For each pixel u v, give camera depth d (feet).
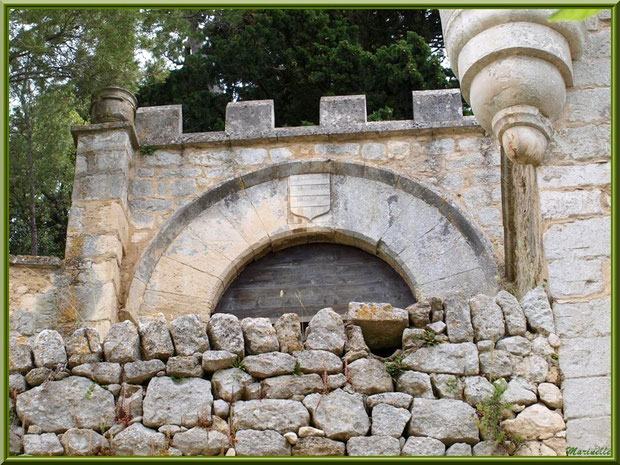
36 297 41.52
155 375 24.93
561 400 24.97
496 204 44.37
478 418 24.58
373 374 25.04
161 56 55.42
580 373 25.22
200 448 24.11
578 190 27.53
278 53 65.82
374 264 44.57
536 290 26.32
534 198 28.55
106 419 24.43
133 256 44.11
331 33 65.72
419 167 45.37
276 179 45.57
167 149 46.26
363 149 45.91
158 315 25.61
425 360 25.26
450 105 46.39
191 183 45.62
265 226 44.73
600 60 29.04
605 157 27.89
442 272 43.24
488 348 25.45
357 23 72.02
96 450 24.06
